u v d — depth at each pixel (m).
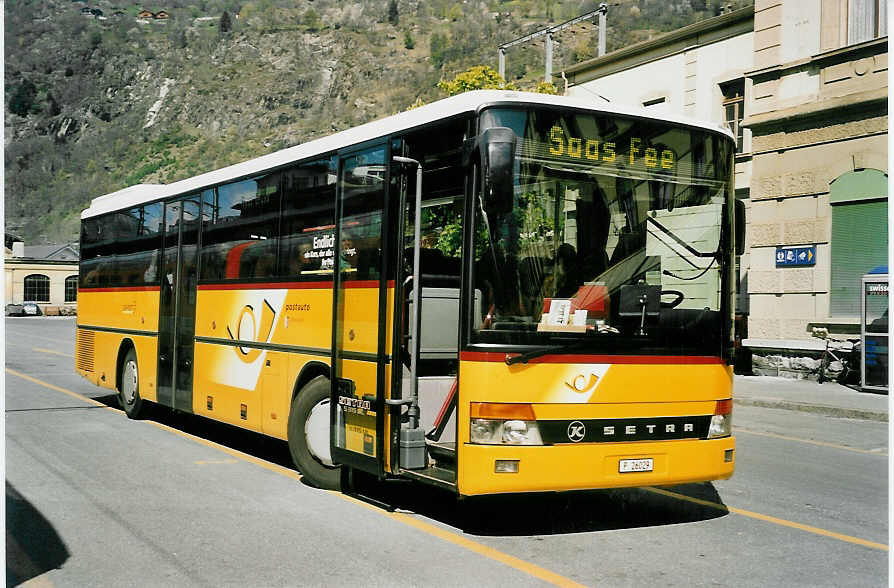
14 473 8.66
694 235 6.83
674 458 6.50
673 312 6.66
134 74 191.50
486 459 6.04
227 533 6.52
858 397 16.11
